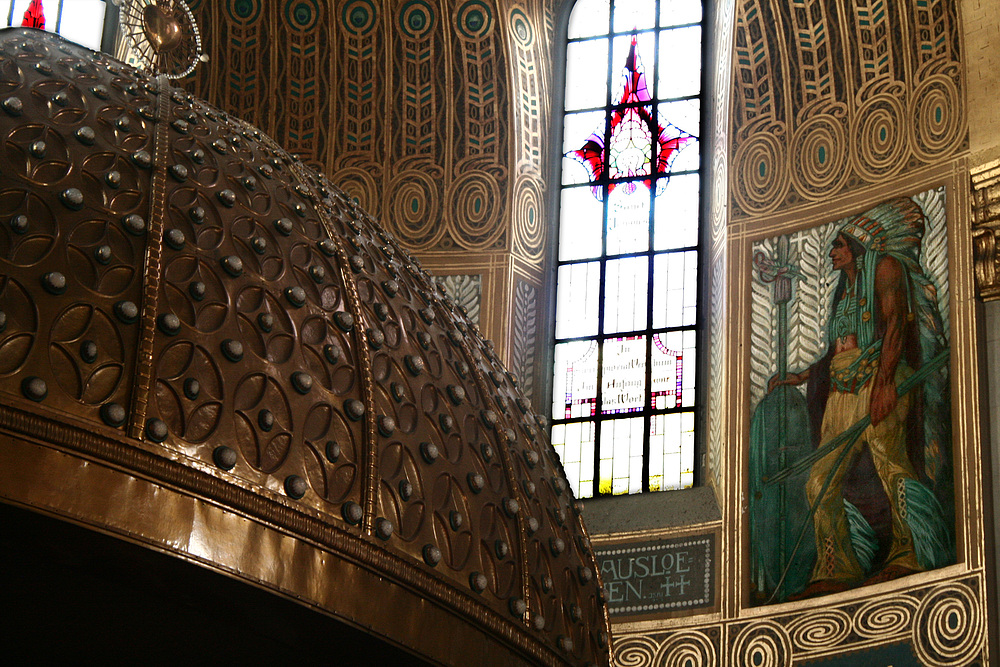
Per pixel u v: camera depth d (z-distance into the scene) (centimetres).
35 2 1253
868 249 1105
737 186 1201
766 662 1029
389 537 405
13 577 390
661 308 1217
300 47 1292
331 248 447
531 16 1312
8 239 358
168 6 543
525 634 454
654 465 1160
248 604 389
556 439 1202
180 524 360
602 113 1311
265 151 479
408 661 418
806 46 1180
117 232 383
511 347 1216
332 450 397
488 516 453
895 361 1058
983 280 1028
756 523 1081
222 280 397
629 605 1095
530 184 1277
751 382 1130
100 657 455
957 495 985
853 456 1053
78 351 354
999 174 1039
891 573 1001
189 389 369
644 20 1322
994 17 1067
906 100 1113
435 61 1288
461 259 1244
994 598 941
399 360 446
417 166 1280
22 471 337
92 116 421
